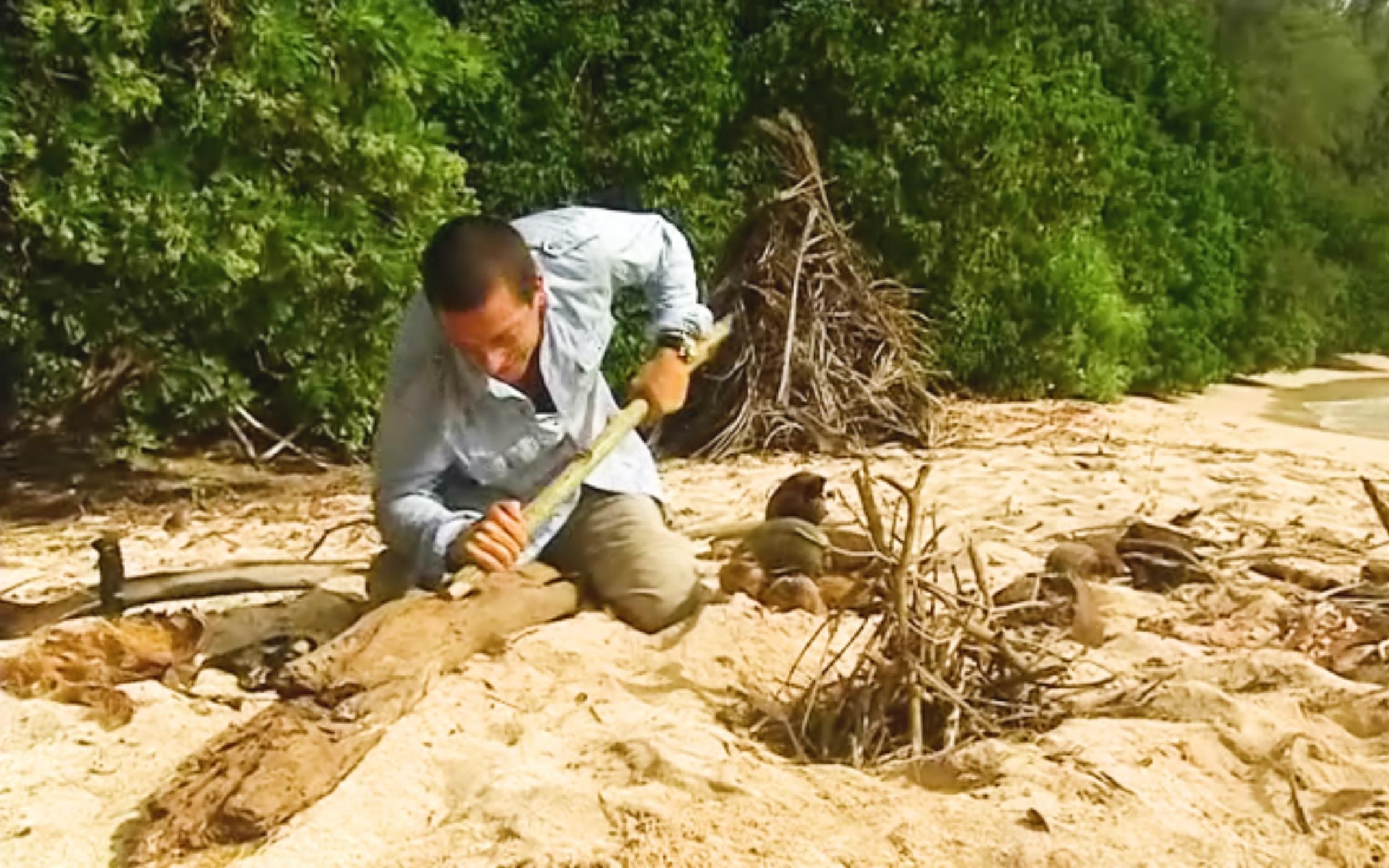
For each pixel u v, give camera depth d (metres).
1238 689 4.88
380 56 10.12
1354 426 14.84
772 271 11.52
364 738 4.14
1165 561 6.15
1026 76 14.81
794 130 11.99
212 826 3.80
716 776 4.05
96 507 9.53
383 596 5.12
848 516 7.80
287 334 10.14
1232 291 18.22
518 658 4.86
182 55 9.70
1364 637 5.44
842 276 11.75
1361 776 4.21
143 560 7.58
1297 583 6.20
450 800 4.02
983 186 14.28
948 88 14.30
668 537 5.36
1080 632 5.24
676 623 5.27
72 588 6.59
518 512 4.79
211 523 8.89
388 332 10.28
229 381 10.02
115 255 9.30
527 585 5.14
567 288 5.07
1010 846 3.71
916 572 4.51
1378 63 29.05
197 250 9.38
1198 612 5.76
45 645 4.88
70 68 9.45
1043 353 14.77
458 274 4.67
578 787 3.96
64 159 9.27
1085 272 14.91
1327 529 7.70
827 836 3.78
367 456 10.87
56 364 9.69
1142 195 16.91
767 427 11.23
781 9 14.62
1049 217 14.80
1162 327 16.69
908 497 4.42
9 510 9.46
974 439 12.01
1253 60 24.44
